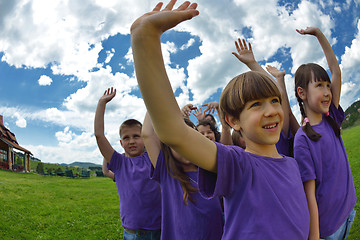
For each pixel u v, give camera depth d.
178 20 0.92
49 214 11.28
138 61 0.94
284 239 1.21
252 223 1.22
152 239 3.16
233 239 1.25
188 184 2.27
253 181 1.28
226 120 1.47
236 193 1.26
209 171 1.23
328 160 2.22
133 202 3.20
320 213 2.20
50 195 15.73
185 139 1.05
